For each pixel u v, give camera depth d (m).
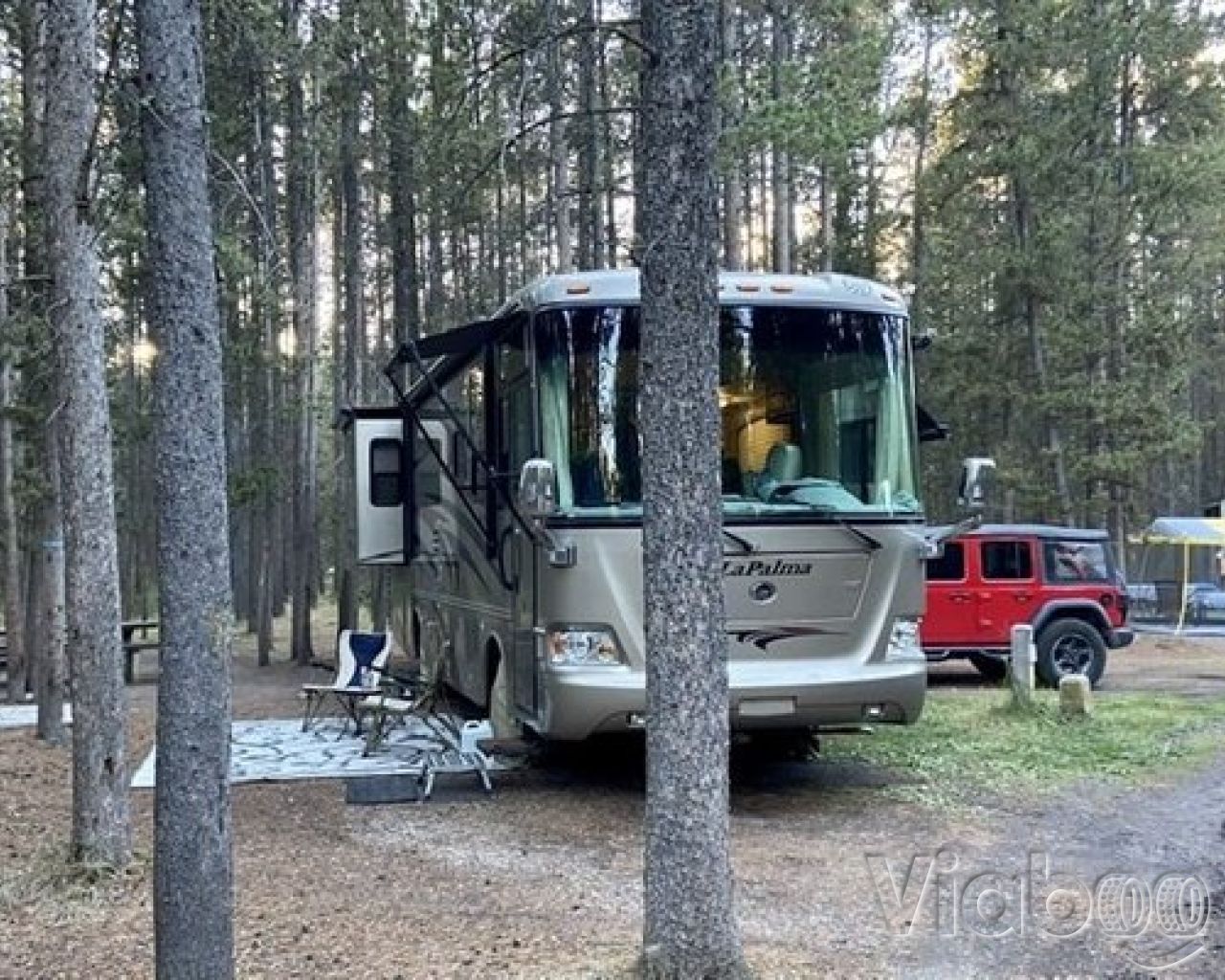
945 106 27.00
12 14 11.55
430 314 21.00
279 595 30.41
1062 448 24.53
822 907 5.62
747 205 25.03
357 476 13.02
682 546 4.33
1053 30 23.00
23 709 13.44
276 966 4.83
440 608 11.39
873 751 9.54
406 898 5.80
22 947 5.20
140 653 19.67
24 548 15.17
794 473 7.68
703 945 4.31
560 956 4.88
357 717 10.57
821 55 15.54
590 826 7.35
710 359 4.39
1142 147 23.48
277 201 18.81
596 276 7.69
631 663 7.34
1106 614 14.20
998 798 7.98
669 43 4.38
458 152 9.00
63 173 6.35
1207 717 11.08
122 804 6.36
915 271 28.33
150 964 4.93
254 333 16.02
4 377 13.46
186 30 3.95
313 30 12.70
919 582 7.86
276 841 6.96
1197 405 36.91
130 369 19.47
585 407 7.50
